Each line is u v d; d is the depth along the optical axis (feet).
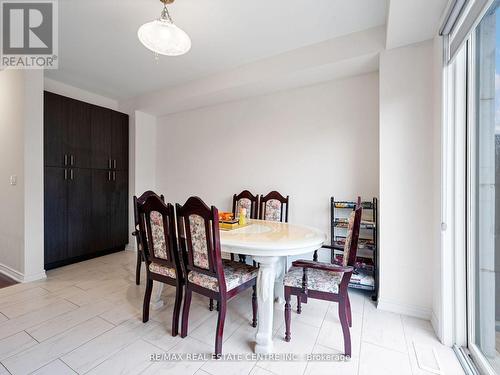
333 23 7.27
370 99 8.80
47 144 10.04
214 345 5.67
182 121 13.24
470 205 5.52
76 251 11.07
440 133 5.90
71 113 10.85
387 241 7.18
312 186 9.82
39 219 9.29
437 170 6.18
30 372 4.80
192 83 11.14
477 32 5.36
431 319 6.63
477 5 4.31
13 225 9.35
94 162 11.77
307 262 5.39
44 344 5.62
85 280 9.25
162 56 9.16
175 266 5.99
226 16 6.97
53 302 7.54
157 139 14.08
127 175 13.41
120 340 5.80
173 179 13.58
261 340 5.41
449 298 5.72
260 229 7.14
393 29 6.24
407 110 6.93
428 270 6.75
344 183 9.25
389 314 7.03
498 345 4.90
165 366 5.02
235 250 5.60
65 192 10.65
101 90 12.39
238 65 9.79
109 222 12.48
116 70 10.27
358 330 6.27
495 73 4.83
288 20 7.14
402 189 6.99
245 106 11.34
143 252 6.63
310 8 6.66
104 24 7.35
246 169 11.33
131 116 13.43
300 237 6.13
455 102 5.66
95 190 11.82
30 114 9.02
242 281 5.92
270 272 5.52
